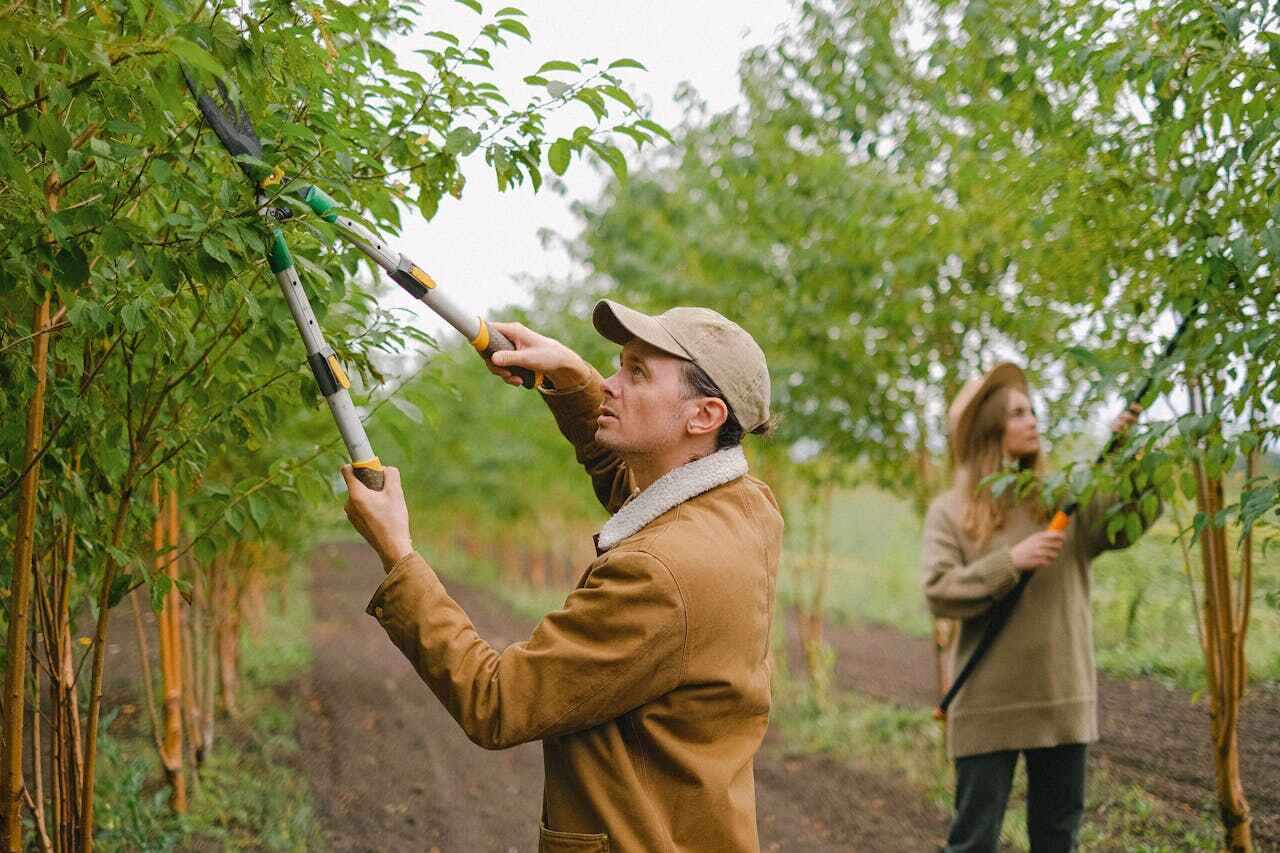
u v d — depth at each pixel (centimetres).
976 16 281
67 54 147
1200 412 245
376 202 197
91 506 190
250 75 146
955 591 281
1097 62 216
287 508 198
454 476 1229
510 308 782
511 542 1500
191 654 383
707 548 142
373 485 146
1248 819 265
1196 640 485
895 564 1025
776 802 436
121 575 186
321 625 992
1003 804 282
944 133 352
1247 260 186
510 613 1184
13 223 148
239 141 147
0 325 160
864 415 487
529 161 188
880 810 416
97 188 150
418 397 204
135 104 138
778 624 724
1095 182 245
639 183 573
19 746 166
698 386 154
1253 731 371
